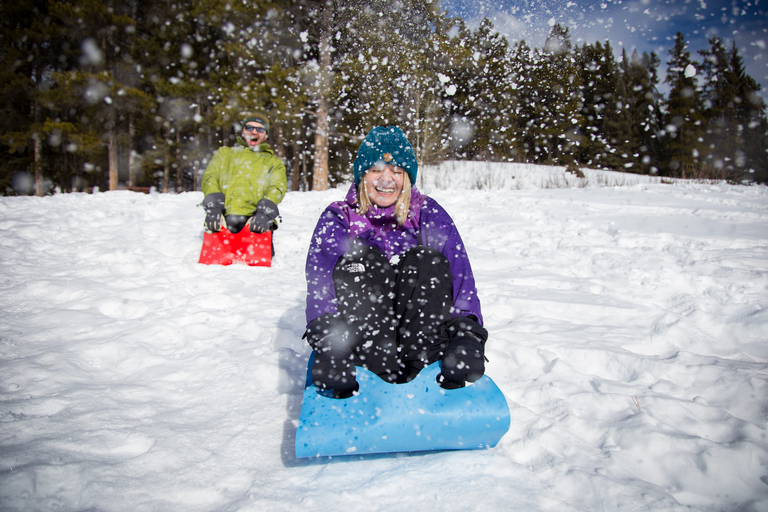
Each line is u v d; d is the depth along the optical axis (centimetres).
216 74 1534
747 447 119
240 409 147
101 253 367
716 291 266
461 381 124
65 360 178
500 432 119
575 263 356
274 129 1569
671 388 158
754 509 103
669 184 1043
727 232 457
